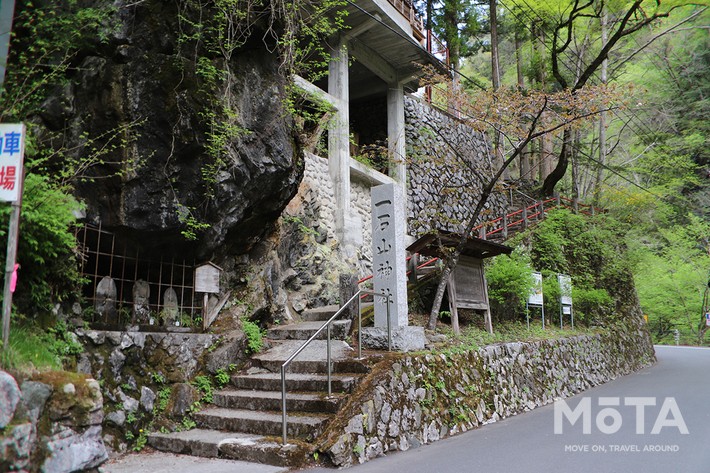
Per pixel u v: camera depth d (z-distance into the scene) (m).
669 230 25.62
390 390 5.77
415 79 14.66
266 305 7.69
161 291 6.65
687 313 25.39
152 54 5.84
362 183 12.94
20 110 5.41
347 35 11.87
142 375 5.66
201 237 6.44
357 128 15.25
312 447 4.82
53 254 4.77
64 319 5.15
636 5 14.05
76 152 5.61
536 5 17.44
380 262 7.15
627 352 14.56
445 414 6.43
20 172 3.90
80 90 5.68
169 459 4.96
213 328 6.81
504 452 5.50
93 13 5.61
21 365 3.80
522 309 11.26
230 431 5.48
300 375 6.23
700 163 26.98
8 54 5.32
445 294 9.38
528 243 13.52
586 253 15.57
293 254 9.24
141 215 5.79
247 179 6.59
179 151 5.93
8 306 3.82
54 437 3.60
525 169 24.36
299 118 8.93
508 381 8.16
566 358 10.64
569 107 9.48
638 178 25.03
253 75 6.84
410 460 5.13
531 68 20.88
